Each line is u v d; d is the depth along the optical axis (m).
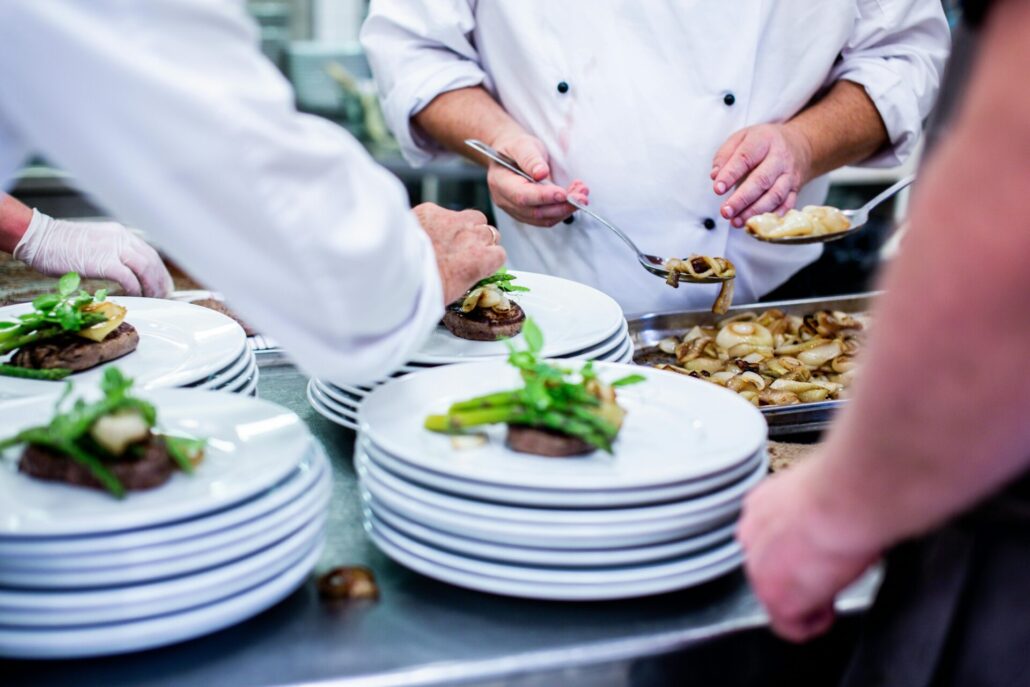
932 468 0.73
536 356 1.15
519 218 2.00
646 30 2.03
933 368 0.69
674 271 1.72
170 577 0.91
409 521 1.03
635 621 0.99
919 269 0.68
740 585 1.06
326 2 5.16
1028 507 0.90
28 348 1.35
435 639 0.95
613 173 2.10
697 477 0.98
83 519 0.88
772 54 2.06
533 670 0.92
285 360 1.65
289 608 1.00
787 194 1.82
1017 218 0.63
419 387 1.21
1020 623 0.92
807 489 0.83
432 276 1.02
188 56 0.77
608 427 1.06
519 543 0.98
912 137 2.13
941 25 2.20
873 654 1.00
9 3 0.73
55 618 0.88
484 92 2.21
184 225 0.82
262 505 0.94
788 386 1.57
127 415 0.97
